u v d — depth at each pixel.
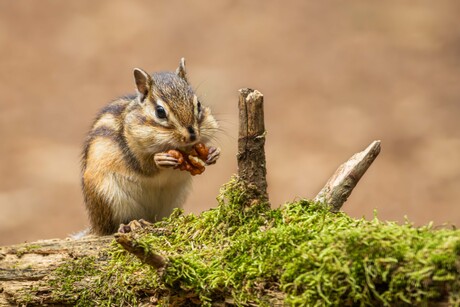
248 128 6.62
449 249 5.17
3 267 7.12
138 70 9.09
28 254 7.21
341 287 5.38
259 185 6.71
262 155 6.69
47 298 6.94
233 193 6.70
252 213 6.65
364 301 5.34
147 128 8.73
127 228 7.91
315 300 5.48
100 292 6.81
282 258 5.80
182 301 6.12
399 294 5.22
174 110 8.72
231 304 5.93
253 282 5.86
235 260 6.08
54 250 7.18
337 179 7.10
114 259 6.90
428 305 5.17
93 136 9.27
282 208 6.72
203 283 5.96
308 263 5.56
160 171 8.99
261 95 6.58
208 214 6.82
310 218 6.23
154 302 6.52
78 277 6.94
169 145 8.75
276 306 5.74
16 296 7.00
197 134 8.60
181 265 5.96
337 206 7.02
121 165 8.98
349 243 5.44
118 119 9.21
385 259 5.28
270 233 6.07
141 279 6.58
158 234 7.00
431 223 5.57
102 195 8.98
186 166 8.48
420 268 5.18
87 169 9.13
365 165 7.14
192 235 6.75
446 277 5.09
